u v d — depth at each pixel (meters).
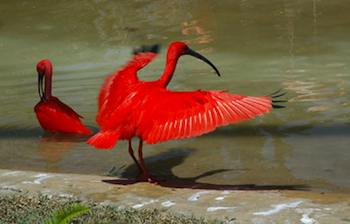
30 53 16.73
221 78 14.12
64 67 15.46
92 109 12.82
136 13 19.59
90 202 8.52
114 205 8.50
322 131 11.42
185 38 17.08
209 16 18.91
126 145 11.41
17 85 14.41
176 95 8.73
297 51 15.63
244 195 8.74
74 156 11.02
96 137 8.94
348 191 9.24
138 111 8.74
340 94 12.92
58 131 11.91
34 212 8.12
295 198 8.60
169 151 11.04
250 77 14.11
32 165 10.68
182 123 8.45
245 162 10.43
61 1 21.28
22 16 19.98
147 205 8.51
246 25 17.88
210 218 7.99
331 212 8.09
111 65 15.35
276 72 14.36
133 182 9.44
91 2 21.00
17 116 12.80
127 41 17.17
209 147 11.13
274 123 11.91
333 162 10.27
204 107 8.45
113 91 9.21
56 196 8.79
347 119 11.82
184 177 9.89
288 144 11.04
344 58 14.99
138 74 14.56
